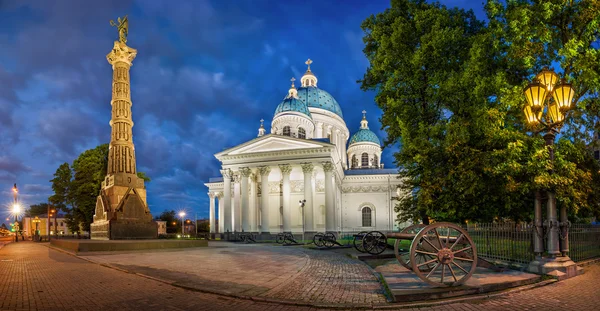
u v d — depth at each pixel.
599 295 9.29
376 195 64.94
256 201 59.44
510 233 13.88
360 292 10.00
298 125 65.94
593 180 15.90
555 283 10.79
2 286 10.80
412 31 22.03
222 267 14.95
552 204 12.42
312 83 82.75
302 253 22.48
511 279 10.38
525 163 13.97
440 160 17.62
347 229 64.31
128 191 27.20
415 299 8.82
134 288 10.55
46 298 9.16
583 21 14.76
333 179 50.69
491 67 18.36
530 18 15.40
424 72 21.05
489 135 14.88
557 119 11.76
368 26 25.41
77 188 47.62
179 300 9.10
